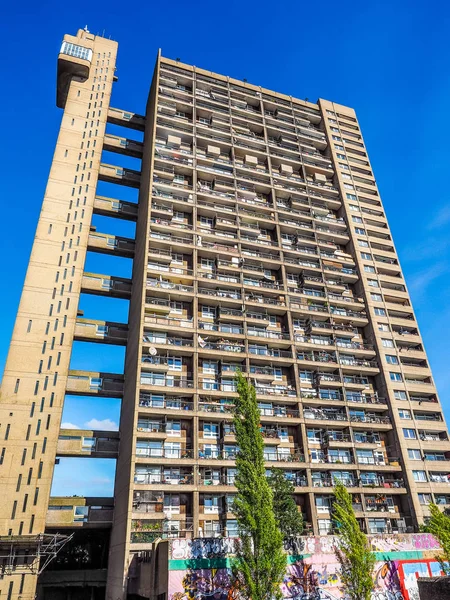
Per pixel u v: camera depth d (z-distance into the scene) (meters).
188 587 30.36
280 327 57.97
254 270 58.75
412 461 53.22
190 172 62.94
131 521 39.66
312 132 77.25
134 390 45.81
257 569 27.69
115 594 40.62
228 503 43.78
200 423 47.94
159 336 50.56
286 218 66.62
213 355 50.34
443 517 32.78
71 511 45.22
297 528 38.44
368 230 70.88
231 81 74.69
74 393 50.66
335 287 62.97
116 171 65.62
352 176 75.88
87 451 48.38
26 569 39.91
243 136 69.38
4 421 44.81
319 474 49.78
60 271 54.22
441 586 27.30
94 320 55.16
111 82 70.62
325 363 55.59
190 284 55.06
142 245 56.53
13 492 42.34
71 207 58.59
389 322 62.72
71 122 64.75
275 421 49.69
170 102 66.88
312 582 33.53
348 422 52.88
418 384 59.41
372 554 31.08
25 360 48.22
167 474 43.91
